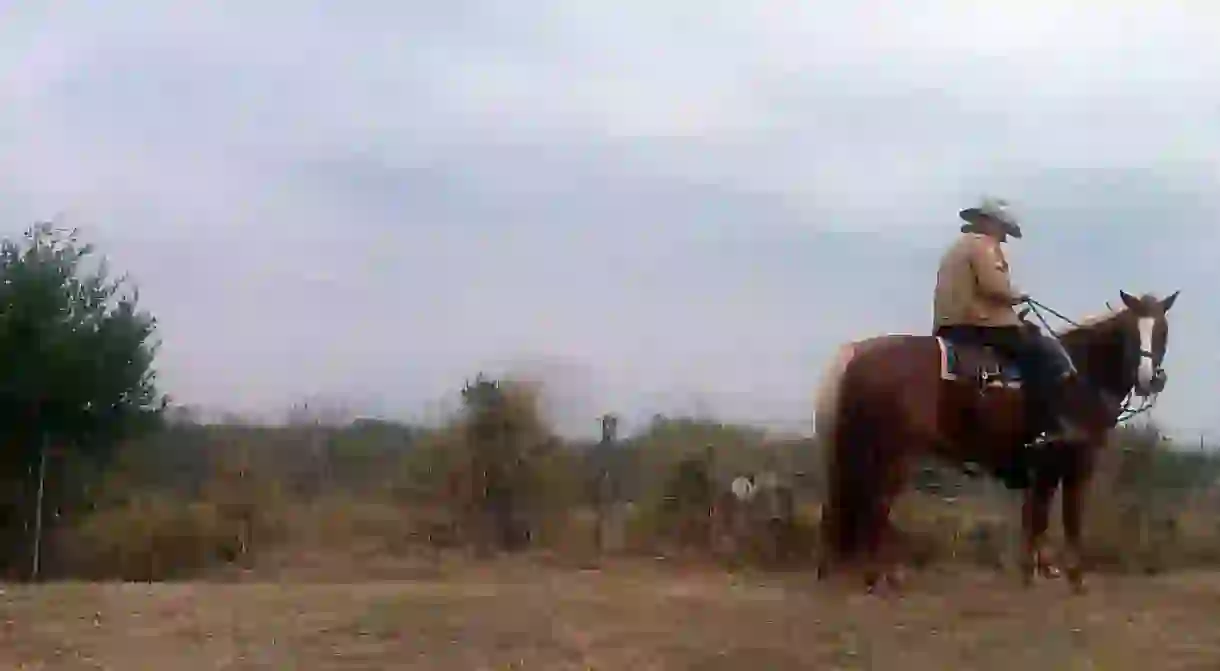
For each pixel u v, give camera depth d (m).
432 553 21.77
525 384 24.45
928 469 12.96
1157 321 10.89
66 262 23.66
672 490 20.94
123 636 8.84
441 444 24.81
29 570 21.98
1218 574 15.36
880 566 10.44
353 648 8.41
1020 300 10.77
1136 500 18.72
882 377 10.31
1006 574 13.37
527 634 8.84
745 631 8.90
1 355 22.38
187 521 23.05
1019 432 10.63
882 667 7.85
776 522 18.84
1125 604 10.15
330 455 28.92
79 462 23.91
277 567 21.12
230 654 8.24
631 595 10.77
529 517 23.33
